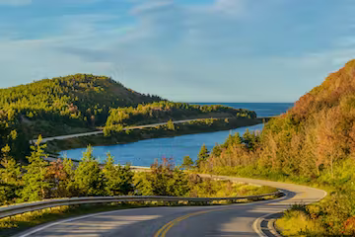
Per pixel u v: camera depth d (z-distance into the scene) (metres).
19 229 14.56
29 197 54.03
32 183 55.31
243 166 90.75
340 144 64.62
